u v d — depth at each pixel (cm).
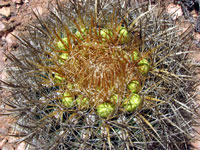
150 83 44
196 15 83
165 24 52
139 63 44
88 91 42
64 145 41
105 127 41
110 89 42
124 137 40
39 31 52
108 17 50
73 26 50
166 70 45
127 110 42
